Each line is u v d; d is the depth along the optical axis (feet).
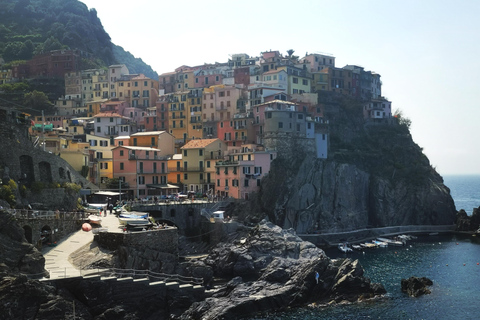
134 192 468.34
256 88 603.26
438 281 345.72
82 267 251.60
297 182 512.63
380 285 315.37
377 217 563.48
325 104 630.33
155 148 552.41
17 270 220.84
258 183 503.20
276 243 369.09
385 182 579.07
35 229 267.18
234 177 499.51
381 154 617.21
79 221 307.37
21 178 318.65
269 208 490.49
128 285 241.96
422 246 483.92
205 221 426.10
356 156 595.88
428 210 583.58
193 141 560.61
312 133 569.23
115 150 475.31
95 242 282.56
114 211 366.43
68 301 220.43
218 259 358.64
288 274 312.09
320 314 275.80
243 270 346.33
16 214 260.62
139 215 317.01
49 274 227.20
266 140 540.52
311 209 510.99
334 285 302.04
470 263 402.31
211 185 527.81
